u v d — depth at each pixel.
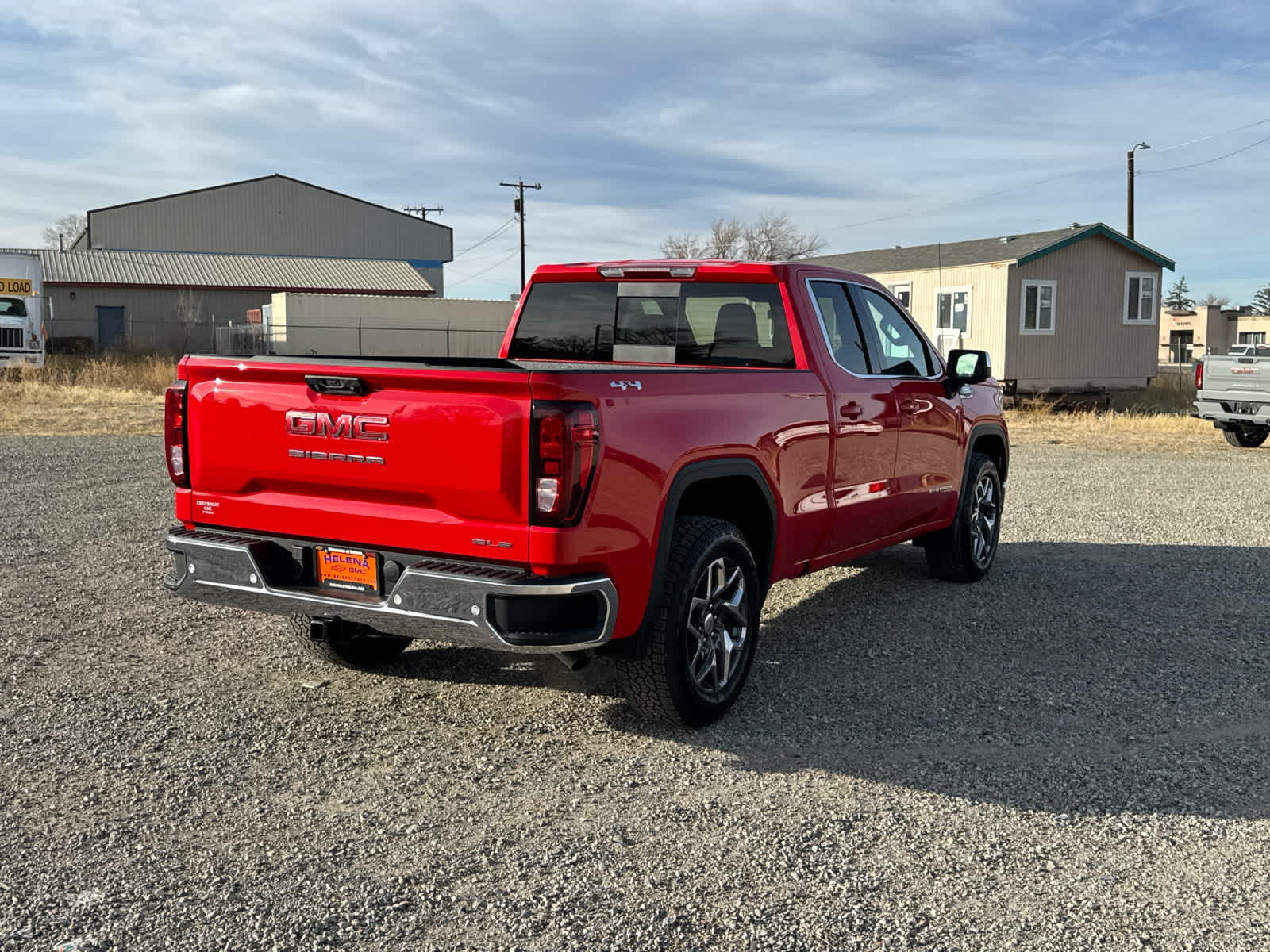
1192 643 5.46
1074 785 3.70
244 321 50.22
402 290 52.41
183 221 61.22
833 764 3.87
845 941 2.71
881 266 30.16
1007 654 5.23
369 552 3.80
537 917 2.80
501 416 3.48
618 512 3.62
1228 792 3.67
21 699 4.40
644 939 2.70
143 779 3.64
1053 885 3.01
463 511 3.59
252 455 3.99
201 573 4.11
